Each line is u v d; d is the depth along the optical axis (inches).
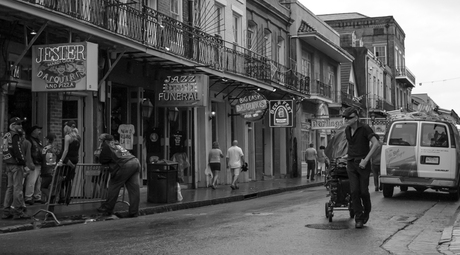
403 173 647.1
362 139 396.8
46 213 466.6
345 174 433.1
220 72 844.6
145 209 539.2
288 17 1294.3
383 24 2363.4
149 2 757.3
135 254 302.0
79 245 332.2
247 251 309.0
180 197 628.7
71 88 517.7
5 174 530.6
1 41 523.5
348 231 382.9
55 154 557.6
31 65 558.9
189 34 780.6
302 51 1380.4
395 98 2385.6
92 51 521.0
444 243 337.1
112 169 499.8
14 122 460.4
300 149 1326.3
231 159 852.0
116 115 733.3
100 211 499.2
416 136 647.8
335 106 1556.3
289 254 300.5
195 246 324.8
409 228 406.0
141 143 752.3
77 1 547.2
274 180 1131.9
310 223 424.2
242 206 609.6
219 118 987.3
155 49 662.5
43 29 509.7
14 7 457.1
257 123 1149.1
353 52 1921.8
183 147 861.2
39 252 310.8
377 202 601.9
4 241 353.7
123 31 621.3
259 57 1099.3
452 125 663.1
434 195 704.4
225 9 986.7
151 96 786.2
